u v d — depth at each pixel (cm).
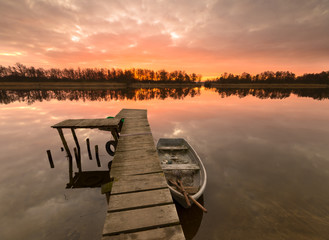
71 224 491
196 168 657
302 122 1761
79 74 9081
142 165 545
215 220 494
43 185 712
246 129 1484
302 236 437
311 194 614
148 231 297
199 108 2570
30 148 1112
